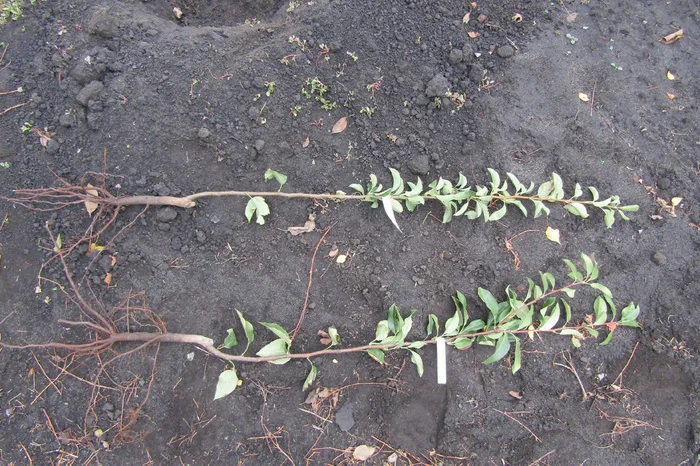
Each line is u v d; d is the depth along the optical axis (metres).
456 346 1.26
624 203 1.37
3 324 1.24
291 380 1.25
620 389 1.29
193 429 1.22
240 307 1.27
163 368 1.23
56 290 1.25
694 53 1.50
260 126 1.30
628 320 1.29
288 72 1.32
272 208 1.30
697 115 1.45
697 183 1.40
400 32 1.38
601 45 1.46
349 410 1.25
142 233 1.27
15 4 1.33
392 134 1.34
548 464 1.25
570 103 1.40
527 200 1.35
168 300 1.25
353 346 1.27
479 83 1.38
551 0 1.48
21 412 1.22
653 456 1.25
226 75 1.30
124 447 1.21
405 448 1.25
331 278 1.29
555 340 1.30
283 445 1.23
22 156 1.28
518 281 1.32
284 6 1.46
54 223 1.26
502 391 1.28
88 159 1.27
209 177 1.29
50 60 1.30
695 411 1.27
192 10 1.52
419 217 1.33
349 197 1.28
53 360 1.22
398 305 1.28
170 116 1.27
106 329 1.20
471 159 1.35
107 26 1.29
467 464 1.25
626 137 1.40
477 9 1.43
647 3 1.53
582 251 1.35
